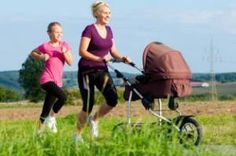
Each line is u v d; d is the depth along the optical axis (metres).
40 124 23.75
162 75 22.92
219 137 27.67
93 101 22.20
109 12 22.55
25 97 153.62
